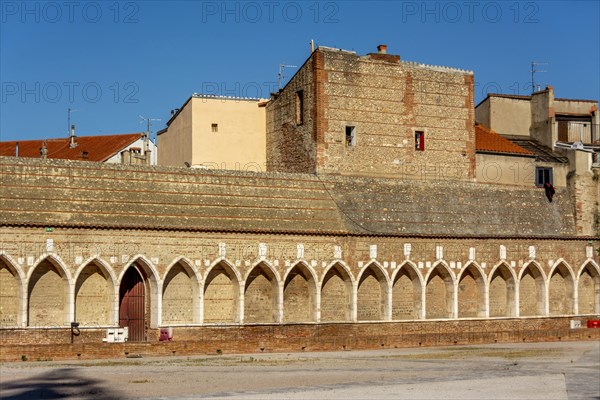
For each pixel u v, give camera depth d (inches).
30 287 2979.8
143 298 3181.6
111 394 2092.8
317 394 2132.1
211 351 2972.4
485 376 2498.8
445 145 3914.9
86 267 3065.9
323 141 3678.6
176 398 2055.9
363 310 3489.2
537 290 3828.7
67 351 2741.1
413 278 3572.8
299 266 3366.1
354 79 3757.4
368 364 2726.4
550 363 2829.7
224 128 4005.9
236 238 3245.6
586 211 3998.5
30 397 2038.6
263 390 2178.9
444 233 3614.7
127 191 3154.5
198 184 3289.9
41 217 2974.9
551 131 4456.2
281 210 3378.4
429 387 2273.6
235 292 3257.9
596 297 3944.4
